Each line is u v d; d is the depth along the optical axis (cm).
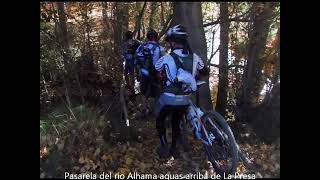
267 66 291
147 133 341
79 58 345
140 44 369
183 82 261
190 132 304
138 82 399
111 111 336
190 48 283
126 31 366
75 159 264
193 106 274
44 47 318
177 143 298
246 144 274
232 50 321
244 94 309
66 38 322
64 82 312
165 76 266
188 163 283
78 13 331
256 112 278
